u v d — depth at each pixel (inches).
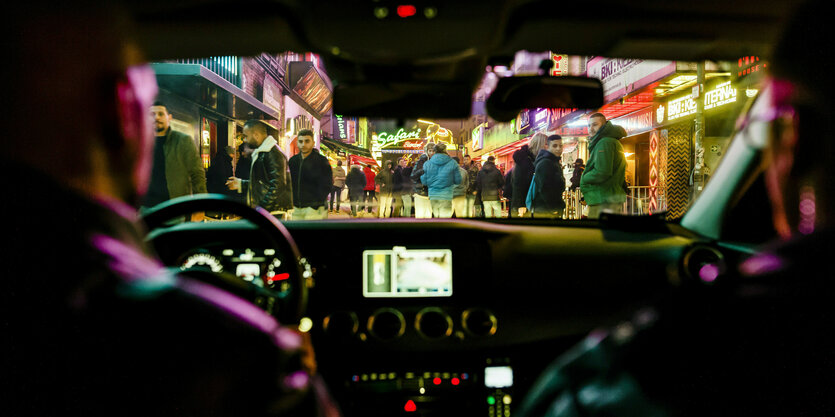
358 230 83.8
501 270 83.6
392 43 43.9
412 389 79.8
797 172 24.2
